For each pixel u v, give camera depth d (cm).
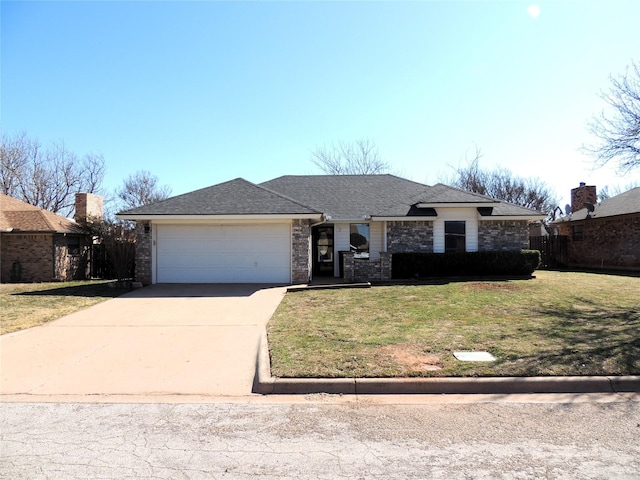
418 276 1505
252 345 673
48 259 1700
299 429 389
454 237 1594
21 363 586
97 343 686
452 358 555
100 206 2061
